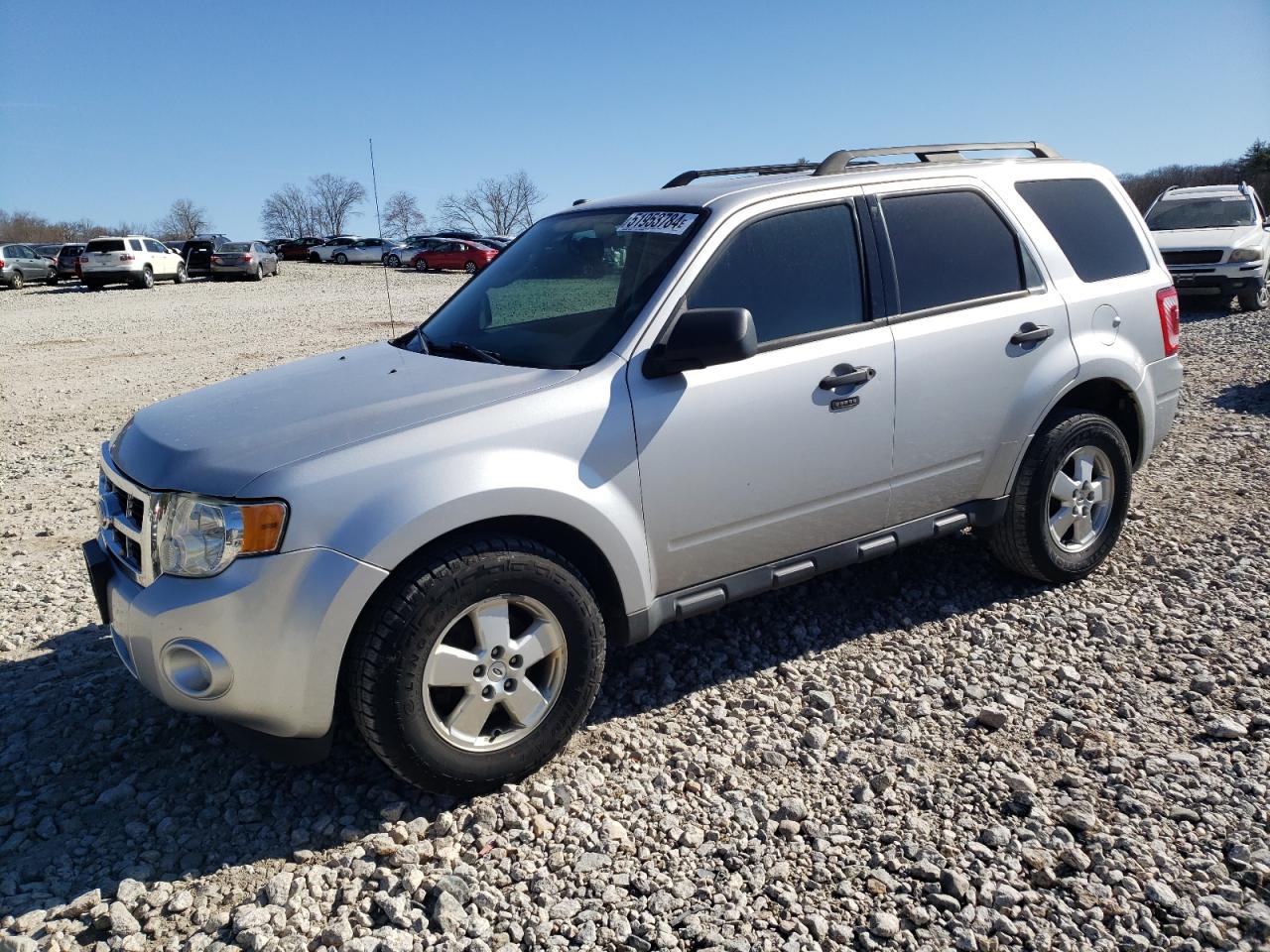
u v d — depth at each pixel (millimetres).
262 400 3514
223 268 35281
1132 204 5023
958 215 4305
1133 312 4758
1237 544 5152
